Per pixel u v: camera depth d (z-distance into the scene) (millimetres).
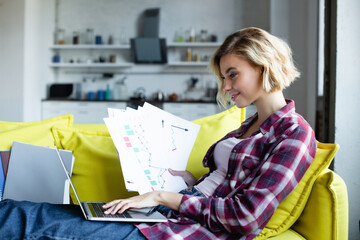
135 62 7004
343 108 2312
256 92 1177
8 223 1009
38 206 1074
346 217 1126
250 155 1140
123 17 7164
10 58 6176
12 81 6156
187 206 1053
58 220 1003
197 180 1368
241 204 1010
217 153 1295
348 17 2291
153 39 6680
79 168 1513
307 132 1102
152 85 7207
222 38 6996
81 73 7328
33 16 6418
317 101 4891
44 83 6875
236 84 1171
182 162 1363
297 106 5750
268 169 1045
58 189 1416
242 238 1046
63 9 7254
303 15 5852
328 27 2439
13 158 1461
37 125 1594
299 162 1051
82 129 1673
